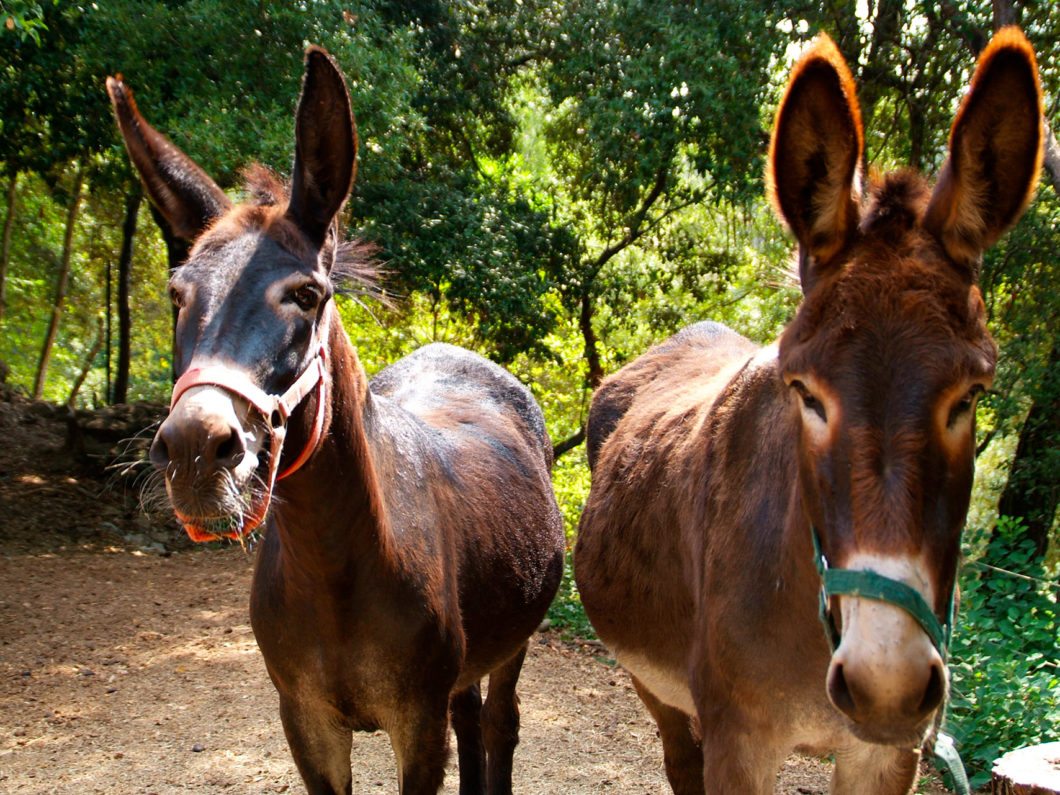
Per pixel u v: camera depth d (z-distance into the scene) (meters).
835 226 1.87
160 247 21.39
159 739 4.84
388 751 4.86
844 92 1.82
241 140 8.19
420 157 12.41
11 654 6.07
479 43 12.38
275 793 4.24
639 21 10.66
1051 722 4.44
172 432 2.00
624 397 4.24
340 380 2.60
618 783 4.47
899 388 1.68
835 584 1.72
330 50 9.04
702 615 2.62
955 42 10.02
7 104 9.88
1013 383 8.53
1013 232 8.45
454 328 13.17
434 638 2.92
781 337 2.00
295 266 2.33
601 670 6.12
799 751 2.59
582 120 11.87
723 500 2.60
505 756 4.04
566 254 12.36
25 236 20.66
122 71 8.89
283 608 2.78
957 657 4.92
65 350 25.41
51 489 10.21
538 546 3.95
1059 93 9.55
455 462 3.62
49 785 4.29
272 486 2.32
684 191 12.36
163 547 9.43
